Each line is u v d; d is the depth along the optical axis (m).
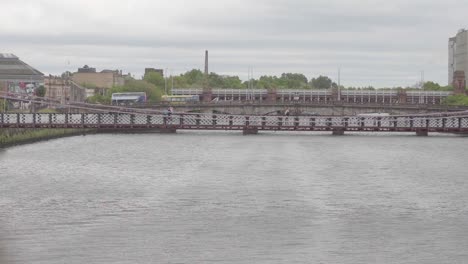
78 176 97.44
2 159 118.12
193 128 189.12
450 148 143.88
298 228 65.81
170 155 126.88
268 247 59.66
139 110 198.88
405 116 192.75
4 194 81.81
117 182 91.81
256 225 66.88
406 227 66.56
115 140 165.38
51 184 89.62
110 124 181.38
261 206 75.44
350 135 188.88
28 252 58.06
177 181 92.69
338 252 58.53
